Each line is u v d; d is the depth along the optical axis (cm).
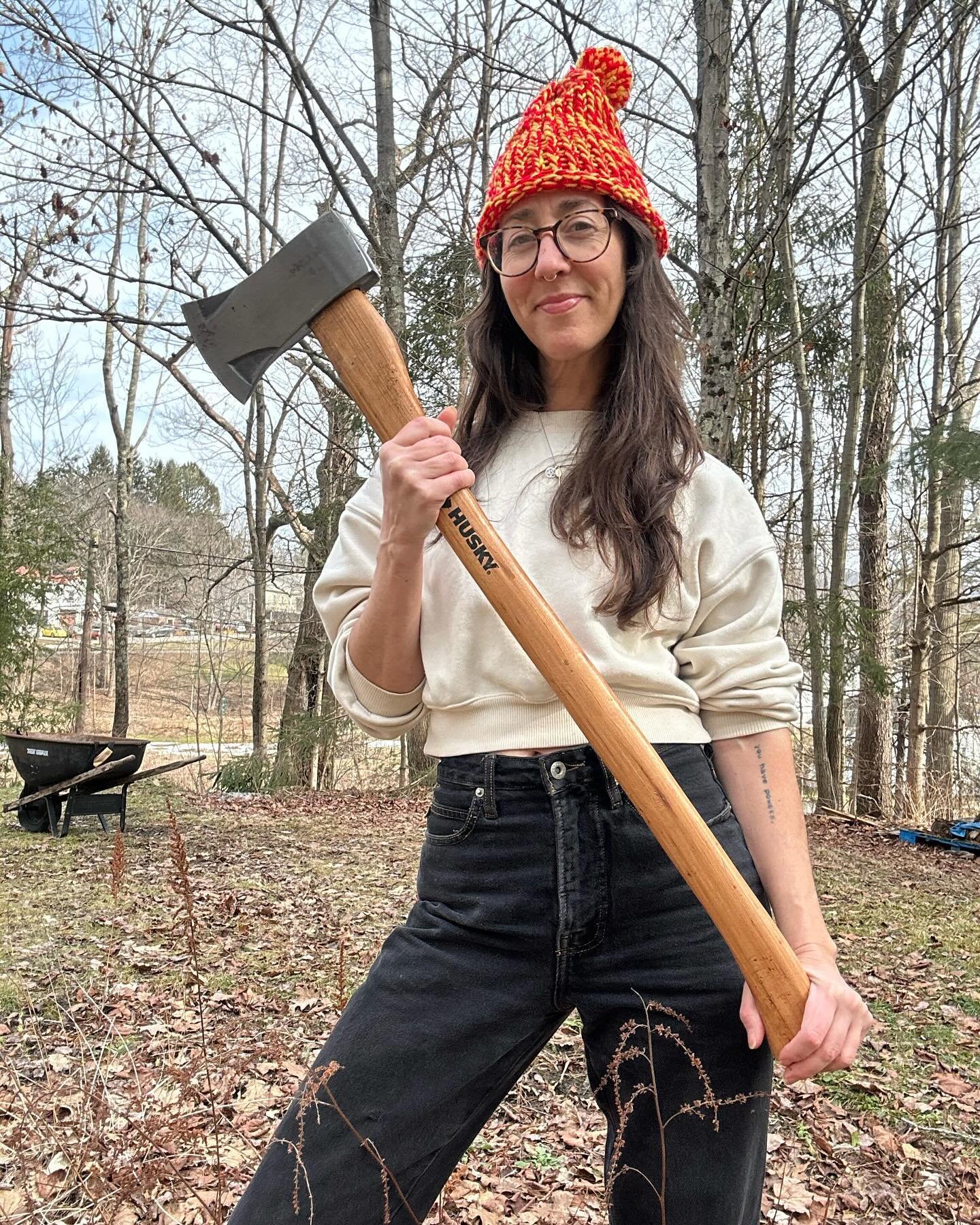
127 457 1644
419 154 1039
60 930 448
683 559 116
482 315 129
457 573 115
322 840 749
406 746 1144
